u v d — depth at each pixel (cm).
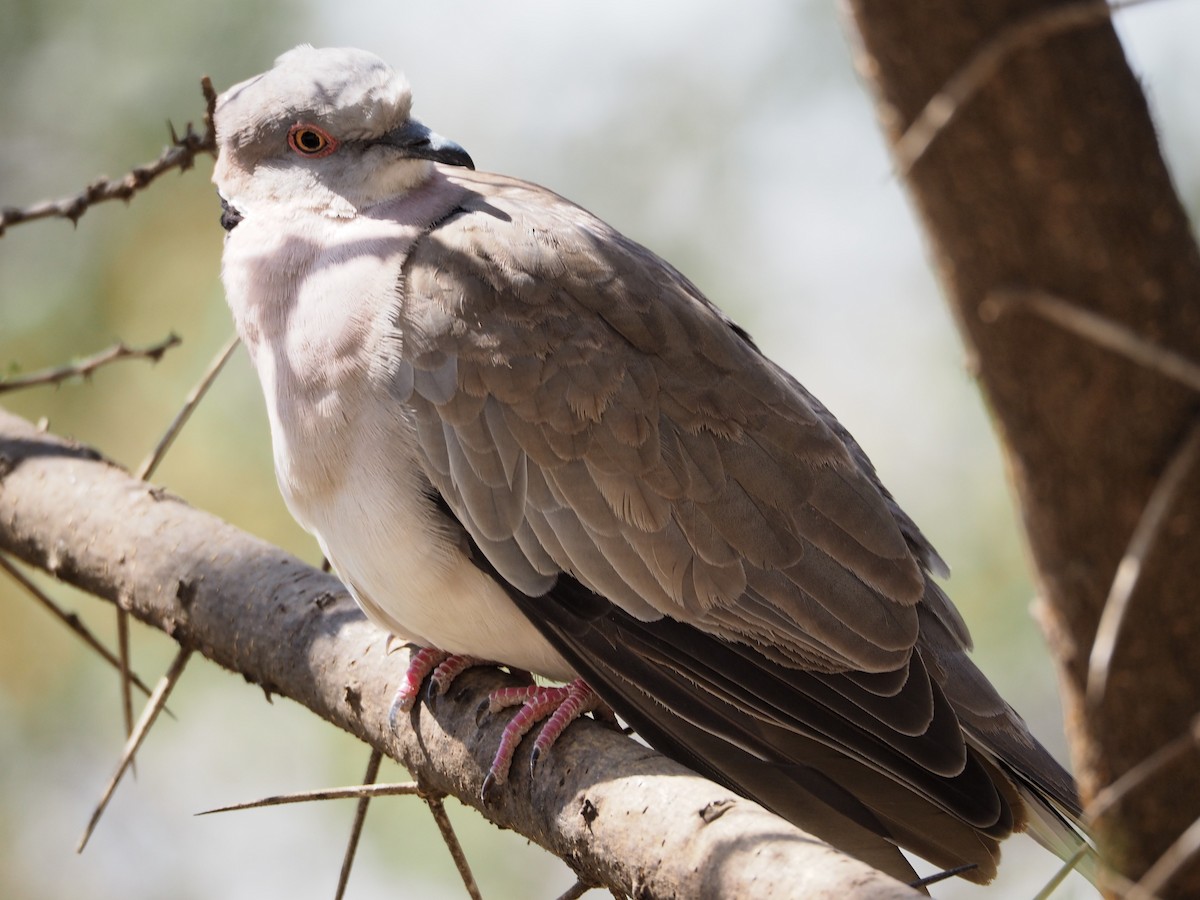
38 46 1266
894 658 722
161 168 812
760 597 725
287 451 758
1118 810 559
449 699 692
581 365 736
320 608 738
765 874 503
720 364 758
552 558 729
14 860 1405
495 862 1217
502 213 791
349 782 1300
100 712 1324
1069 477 521
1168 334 491
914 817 707
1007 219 479
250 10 1271
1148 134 477
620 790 584
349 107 816
